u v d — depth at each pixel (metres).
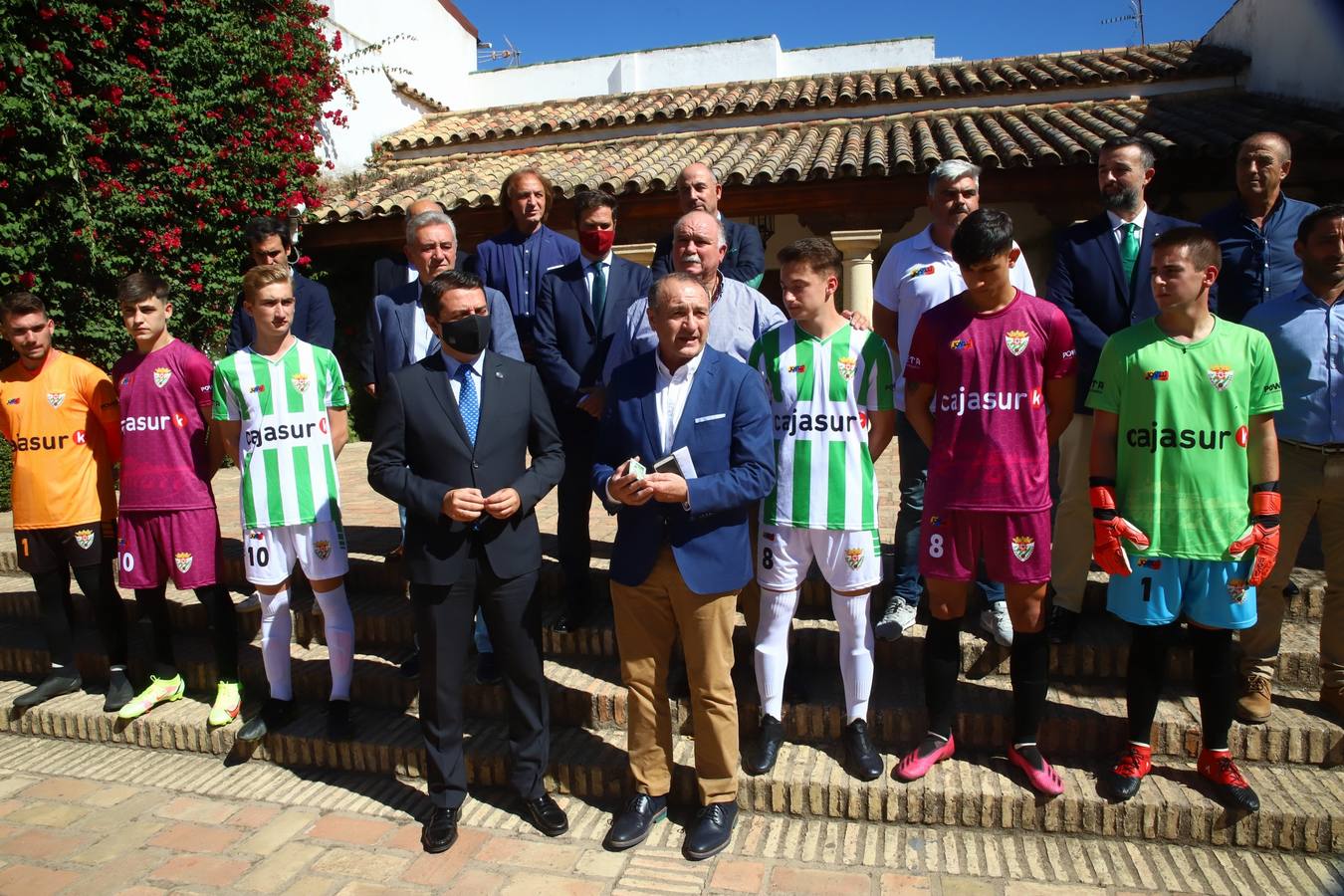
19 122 6.55
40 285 6.82
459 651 3.00
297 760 3.58
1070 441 3.49
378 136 11.03
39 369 3.82
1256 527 2.79
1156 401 2.82
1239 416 2.77
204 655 4.16
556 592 4.31
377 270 4.32
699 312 2.79
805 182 7.97
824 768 3.14
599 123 10.54
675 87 13.66
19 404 3.78
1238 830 2.80
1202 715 2.91
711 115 10.29
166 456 3.63
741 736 3.38
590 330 3.78
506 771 3.29
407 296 3.95
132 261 7.43
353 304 9.89
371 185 9.76
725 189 8.09
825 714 3.31
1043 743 3.18
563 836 3.00
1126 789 2.88
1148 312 3.37
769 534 3.13
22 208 6.76
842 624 3.12
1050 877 2.73
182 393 3.65
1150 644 2.88
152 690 3.88
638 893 2.70
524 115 11.75
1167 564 2.84
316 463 3.50
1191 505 2.80
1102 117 8.76
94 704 4.00
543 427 3.13
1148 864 2.77
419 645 3.00
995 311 2.89
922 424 3.13
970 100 9.81
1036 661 2.96
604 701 3.51
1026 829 2.94
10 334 3.74
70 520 3.79
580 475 3.83
